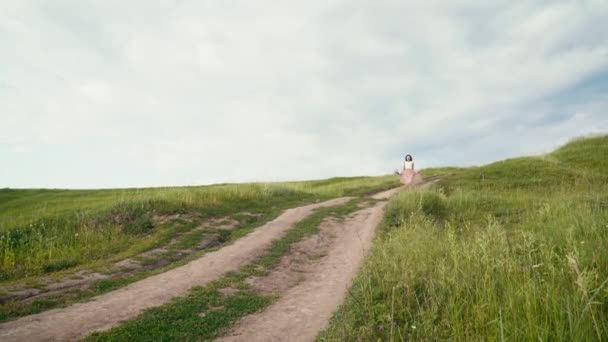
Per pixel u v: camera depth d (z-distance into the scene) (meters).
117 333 6.85
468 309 5.56
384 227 14.91
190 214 18.84
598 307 4.90
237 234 16.36
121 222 17.17
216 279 10.33
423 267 7.75
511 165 29.41
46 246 14.56
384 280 7.82
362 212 20.50
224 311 8.00
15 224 17.08
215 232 16.62
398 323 6.07
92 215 18.02
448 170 43.84
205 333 6.94
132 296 9.07
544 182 24.31
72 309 8.30
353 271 10.49
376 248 10.93
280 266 11.66
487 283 6.17
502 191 22.64
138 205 19.03
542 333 4.22
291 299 8.76
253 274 10.80
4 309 8.43
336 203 23.84
